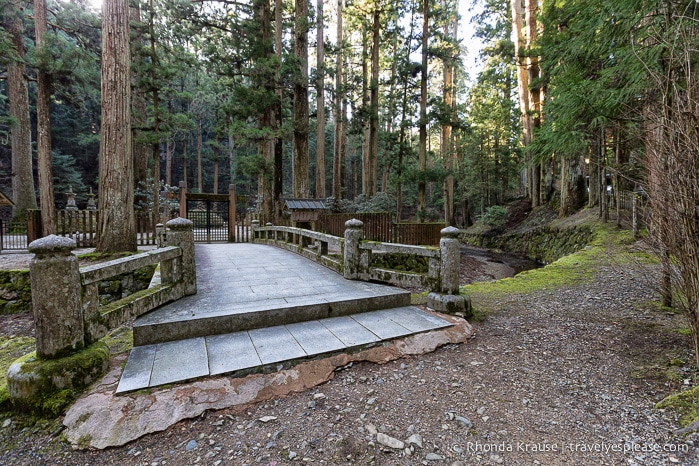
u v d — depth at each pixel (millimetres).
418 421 2416
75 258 2637
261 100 12930
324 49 21750
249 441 2215
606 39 4355
